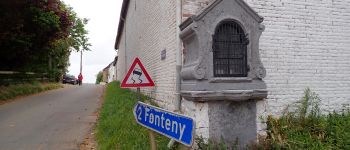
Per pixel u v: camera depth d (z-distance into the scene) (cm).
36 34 1939
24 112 1159
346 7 911
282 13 857
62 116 1075
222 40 609
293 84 858
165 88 948
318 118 820
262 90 614
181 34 666
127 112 955
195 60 614
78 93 2088
